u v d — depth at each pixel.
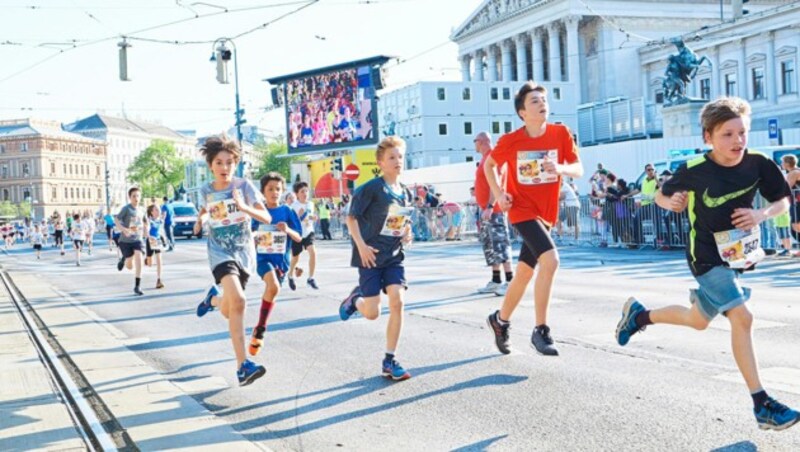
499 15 98.06
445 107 81.00
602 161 34.59
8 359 7.61
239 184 6.36
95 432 4.98
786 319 8.31
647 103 71.25
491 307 10.28
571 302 10.38
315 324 9.52
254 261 6.38
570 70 88.56
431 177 40.66
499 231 11.66
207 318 10.61
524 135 6.41
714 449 4.27
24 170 138.25
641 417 4.91
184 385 6.46
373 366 6.86
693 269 4.76
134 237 14.40
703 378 5.81
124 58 24.61
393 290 6.32
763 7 95.44
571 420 4.93
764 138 34.75
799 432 4.51
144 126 176.88
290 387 6.25
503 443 4.57
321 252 25.92
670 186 4.74
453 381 6.12
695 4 91.94
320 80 49.59
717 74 76.62
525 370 6.36
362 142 47.62
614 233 21.59
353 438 4.84
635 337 7.57
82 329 9.64
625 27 90.31
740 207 4.59
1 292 15.21
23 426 5.20
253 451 4.52
